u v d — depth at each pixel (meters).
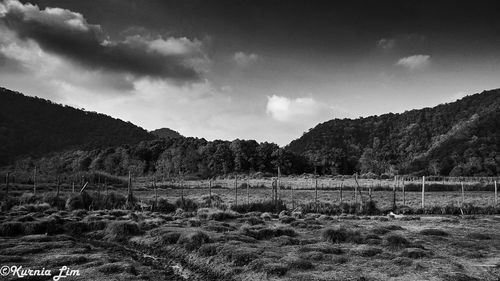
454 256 19.19
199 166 134.88
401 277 15.52
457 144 160.88
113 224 26.73
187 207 41.56
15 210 36.03
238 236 23.00
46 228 26.11
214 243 21.22
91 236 26.33
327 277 15.49
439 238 23.69
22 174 82.00
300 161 154.00
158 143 159.00
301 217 35.06
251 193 61.69
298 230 27.11
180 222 29.84
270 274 15.95
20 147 190.25
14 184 63.81
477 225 30.44
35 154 186.62
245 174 124.06
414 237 24.06
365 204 41.28
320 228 27.75
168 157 142.88
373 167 165.50
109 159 144.75
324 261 17.97
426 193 63.88
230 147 145.00
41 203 40.84
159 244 23.02
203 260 19.20
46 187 62.31
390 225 29.34
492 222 32.38
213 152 143.62
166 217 33.47
